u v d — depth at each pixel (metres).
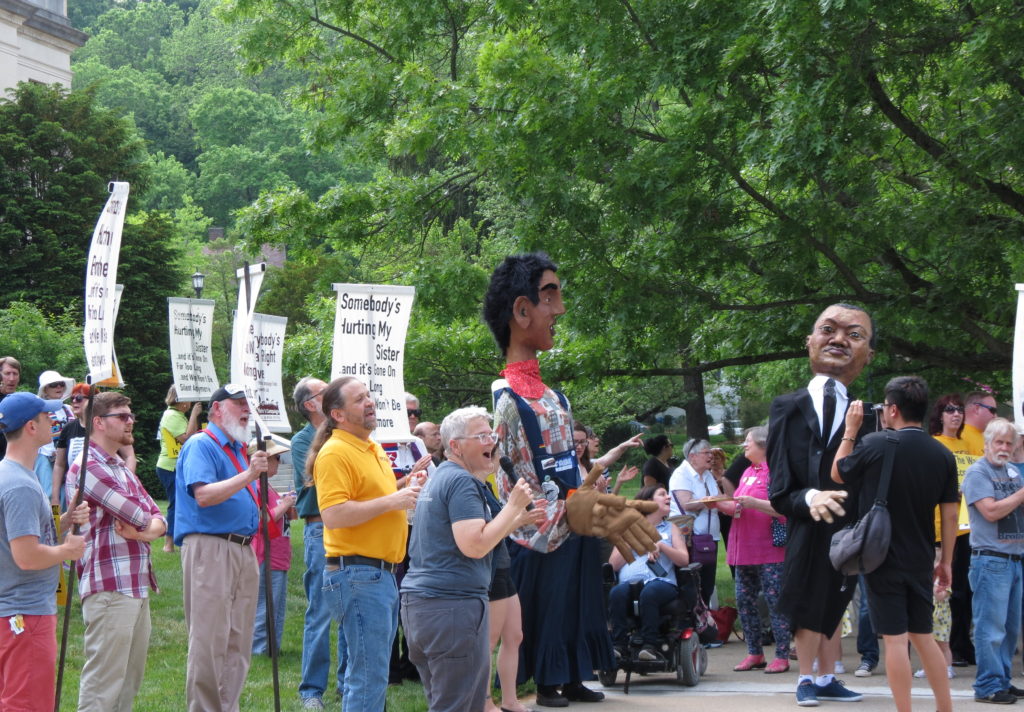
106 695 6.22
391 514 6.07
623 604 8.38
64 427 9.95
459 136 12.05
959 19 10.16
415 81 12.70
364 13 15.10
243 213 14.06
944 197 11.20
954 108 11.77
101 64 99.44
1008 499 7.56
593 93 10.98
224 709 6.73
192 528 6.58
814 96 9.57
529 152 11.45
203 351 9.20
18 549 5.39
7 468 5.51
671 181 10.86
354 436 6.07
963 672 9.10
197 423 13.57
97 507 6.27
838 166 10.34
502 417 6.71
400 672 8.55
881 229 11.12
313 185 76.62
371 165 15.35
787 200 11.59
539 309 6.82
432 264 13.14
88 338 5.83
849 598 7.13
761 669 9.30
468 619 5.41
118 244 5.84
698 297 12.00
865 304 11.56
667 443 10.30
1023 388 7.46
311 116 15.12
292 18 15.16
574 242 11.65
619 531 5.77
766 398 21.17
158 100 95.19
